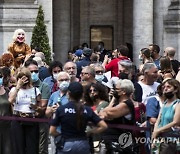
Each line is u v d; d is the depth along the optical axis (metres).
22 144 22.22
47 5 43.16
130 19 50.34
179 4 44.44
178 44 44.41
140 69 26.86
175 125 18.89
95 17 50.38
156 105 20.31
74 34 50.09
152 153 19.47
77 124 18.20
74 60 34.50
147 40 43.94
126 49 27.78
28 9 42.97
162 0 44.75
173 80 19.38
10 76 24.33
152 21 44.22
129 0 50.28
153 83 22.97
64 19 48.00
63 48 47.94
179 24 44.31
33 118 21.97
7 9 42.91
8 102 22.16
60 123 18.36
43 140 22.70
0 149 22.25
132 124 20.09
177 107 18.84
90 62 29.19
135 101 22.08
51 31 43.22
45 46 40.81
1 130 22.20
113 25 50.50
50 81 25.45
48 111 22.16
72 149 18.14
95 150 20.91
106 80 26.56
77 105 18.28
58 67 25.17
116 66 27.41
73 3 49.84
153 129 19.86
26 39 42.91
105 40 50.62
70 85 18.45
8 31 42.84
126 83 19.97
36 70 23.33
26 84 22.36
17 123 22.11
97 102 21.06
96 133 18.98
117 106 19.78
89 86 21.09
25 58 28.64
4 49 42.81
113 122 19.98
